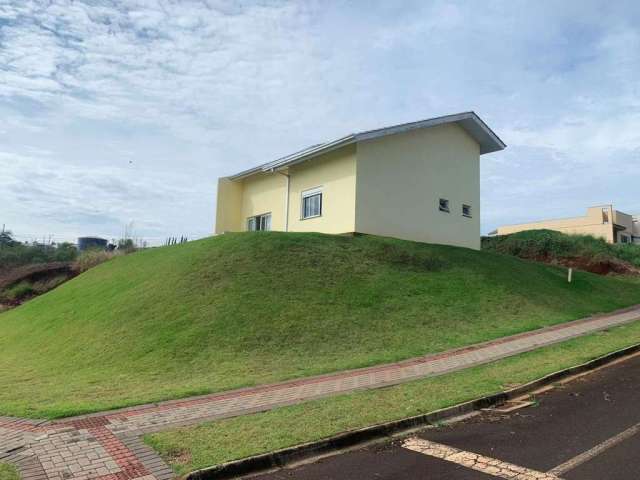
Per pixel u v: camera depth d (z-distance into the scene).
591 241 29.80
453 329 12.55
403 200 20.03
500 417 6.80
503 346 11.08
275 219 24.11
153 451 5.50
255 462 5.28
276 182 24.23
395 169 19.84
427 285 15.19
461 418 6.85
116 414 6.95
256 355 10.55
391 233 19.47
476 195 23.50
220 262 15.23
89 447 5.64
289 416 6.68
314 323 12.03
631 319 14.72
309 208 21.30
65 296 19.02
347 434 5.99
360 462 5.42
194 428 6.25
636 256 27.55
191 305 12.89
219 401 7.62
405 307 13.47
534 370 8.91
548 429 6.19
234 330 11.50
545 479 4.75
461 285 15.64
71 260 33.81
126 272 18.78
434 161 21.50
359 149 18.66
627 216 42.22
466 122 22.38
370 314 12.80
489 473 4.95
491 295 15.27
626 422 6.30
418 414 6.70
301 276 14.39
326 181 20.20
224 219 27.02
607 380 8.51
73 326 14.20
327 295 13.50
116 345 11.66
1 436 6.06
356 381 8.68
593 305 16.80
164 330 11.84
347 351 10.92
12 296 27.38
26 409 7.26
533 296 16.06
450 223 21.98
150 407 7.32
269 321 11.93
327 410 6.91
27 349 13.66
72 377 10.02
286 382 8.77
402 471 5.12
